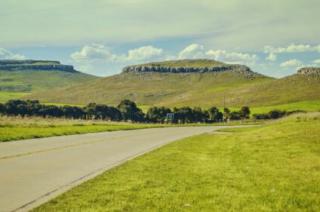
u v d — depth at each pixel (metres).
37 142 28.02
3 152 21.48
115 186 12.58
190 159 19.41
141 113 128.88
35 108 112.00
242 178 14.14
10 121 49.84
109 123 65.19
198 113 128.12
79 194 11.41
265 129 37.47
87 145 26.84
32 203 10.41
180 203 10.55
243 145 25.75
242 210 9.98
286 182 13.41
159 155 21.06
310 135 26.55
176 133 43.56
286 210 10.03
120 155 21.31
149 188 12.33
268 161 18.11
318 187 12.66
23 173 15.05
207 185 12.89
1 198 10.95
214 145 27.34
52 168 16.38
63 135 35.81
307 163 17.20
